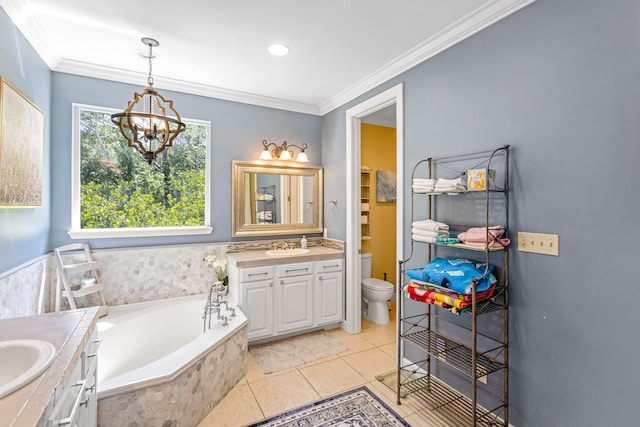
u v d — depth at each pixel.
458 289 1.72
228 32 2.11
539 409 1.63
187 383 1.80
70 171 2.57
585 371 1.46
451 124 2.13
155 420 1.64
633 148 1.31
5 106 1.62
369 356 2.73
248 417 1.95
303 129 3.64
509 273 1.77
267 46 2.29
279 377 2.39
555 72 1.57
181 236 3.01
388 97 2.68
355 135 3.21
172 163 3.01
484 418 1.86
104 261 2.67
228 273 3.10
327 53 2.40
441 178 2.17
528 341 1.68
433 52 2.25
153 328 2.59
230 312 2.58
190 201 3.10
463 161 2.05
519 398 1.73
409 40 2.21
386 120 4.01
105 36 2.14
